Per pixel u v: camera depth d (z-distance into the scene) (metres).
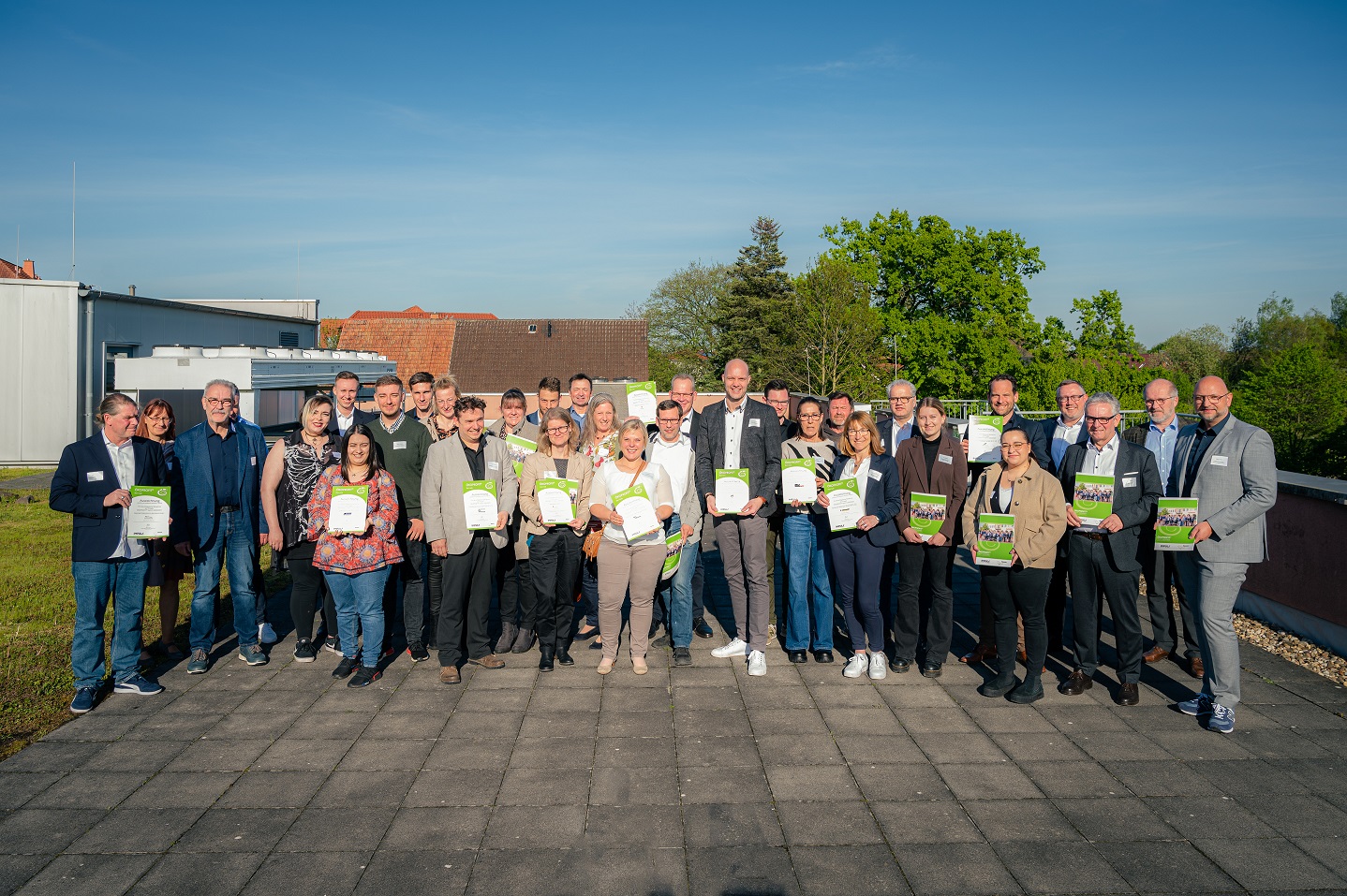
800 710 5.57
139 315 23.61
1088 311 41.97
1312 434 36.72
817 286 39.75
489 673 6.27
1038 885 3.69
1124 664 5.66
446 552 6.01
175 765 4.79
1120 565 5.54
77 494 5.61
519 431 7.80
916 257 41.09
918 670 6.32
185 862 3.85
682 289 59.97
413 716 5.46
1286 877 3.74
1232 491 5.28
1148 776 4.66
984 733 5.21
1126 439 6.16
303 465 6.40
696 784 4.56
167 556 6.48
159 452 6.03
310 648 6.53
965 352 40.06
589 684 6.02
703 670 6.32
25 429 21.12
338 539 5.93
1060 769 4.74
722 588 8.97
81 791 4.50
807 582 6.66
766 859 3.87
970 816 4.24
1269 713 5.52
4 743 5.02
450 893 3.62
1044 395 39.50
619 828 4.12
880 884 3.69
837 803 4.36
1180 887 3.68
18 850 3.95
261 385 19.64
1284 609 7.20
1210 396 5.38
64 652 6.67
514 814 4.25
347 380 7.53
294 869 3.80
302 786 4.54
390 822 4.18
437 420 7.16
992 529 5.54
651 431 8.20
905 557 6.16
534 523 6.21
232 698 5.77
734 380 6.47
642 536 6.05
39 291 20.91
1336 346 70.25
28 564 10.08
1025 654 6.04
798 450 6.42
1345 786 4.55
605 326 49.69
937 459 6.16
